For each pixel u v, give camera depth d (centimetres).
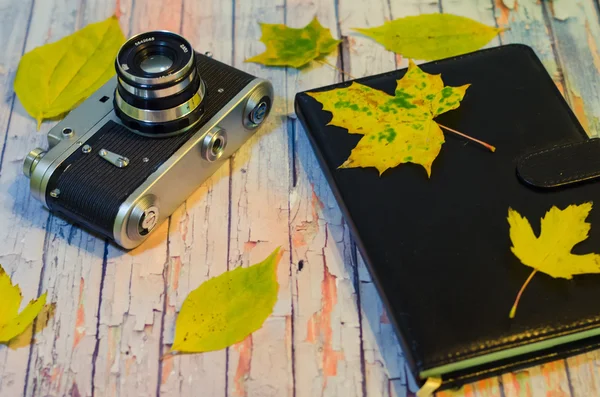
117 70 76
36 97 93
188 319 76
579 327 69
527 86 88
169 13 106
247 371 74
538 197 78
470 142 83
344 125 85
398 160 81
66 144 79
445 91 87
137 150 79
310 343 76
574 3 106
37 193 78
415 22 103
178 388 73
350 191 80
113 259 81
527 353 71
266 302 77
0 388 73
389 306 72
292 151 91
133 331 77
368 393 73
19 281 80
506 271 73
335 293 79
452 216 77
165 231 84
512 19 105
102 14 106
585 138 83
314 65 101
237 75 87
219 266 81
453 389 72
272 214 86
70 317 77
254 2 107
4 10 105
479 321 70
